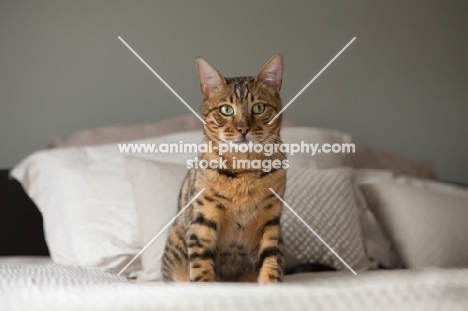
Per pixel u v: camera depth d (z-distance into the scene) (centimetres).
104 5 183
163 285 87
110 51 183
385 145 196
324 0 192
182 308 75
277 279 108
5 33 179
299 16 191
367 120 195
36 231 165
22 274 107
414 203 146
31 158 154
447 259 141
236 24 187
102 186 143
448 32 200
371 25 195
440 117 199
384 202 148
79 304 76
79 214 139
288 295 78
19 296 81
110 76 183
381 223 148
